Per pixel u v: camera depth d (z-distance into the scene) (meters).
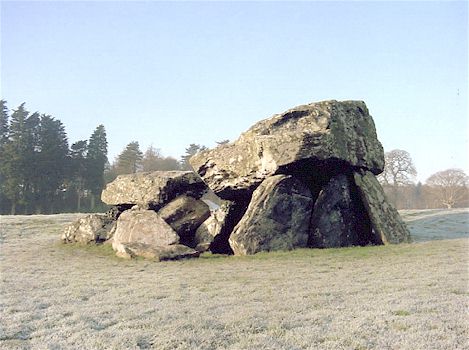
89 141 69.88
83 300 11.26
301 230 18.36
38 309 10.40
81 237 23.31
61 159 62.94
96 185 68.38
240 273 14.10
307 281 12.34
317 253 16.98
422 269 13.02
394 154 64.38
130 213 21.31
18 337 8.45
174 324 8.64
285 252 17.38
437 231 25.69
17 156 58.03
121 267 16.70
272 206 18.03
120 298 11.23
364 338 7.55
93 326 8.85
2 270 16.58
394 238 18.78
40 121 64.38
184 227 20.83
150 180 22.27
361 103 21.09
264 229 17.78
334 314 8.96
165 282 13.16
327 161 18.28
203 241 19.92
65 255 20.48
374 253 16.34
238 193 20.48
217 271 14.73
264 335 7.88
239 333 8.07
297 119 19.47
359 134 20.11
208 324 8.62
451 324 7.95
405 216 35.78
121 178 23.84
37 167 59.28
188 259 17.97
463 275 12.01
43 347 7.71
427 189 72.44
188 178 22.36
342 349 7.14
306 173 19.33
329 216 18.83
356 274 12.98
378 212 19.14
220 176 20.45
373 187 19.84
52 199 63.59
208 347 7.47
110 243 21.91
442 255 15.12
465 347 6.96
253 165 19.12
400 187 67.56
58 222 35.59
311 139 17.88
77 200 67.62
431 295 9.98
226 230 20.00
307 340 7.57
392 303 9.49
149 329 8.45
